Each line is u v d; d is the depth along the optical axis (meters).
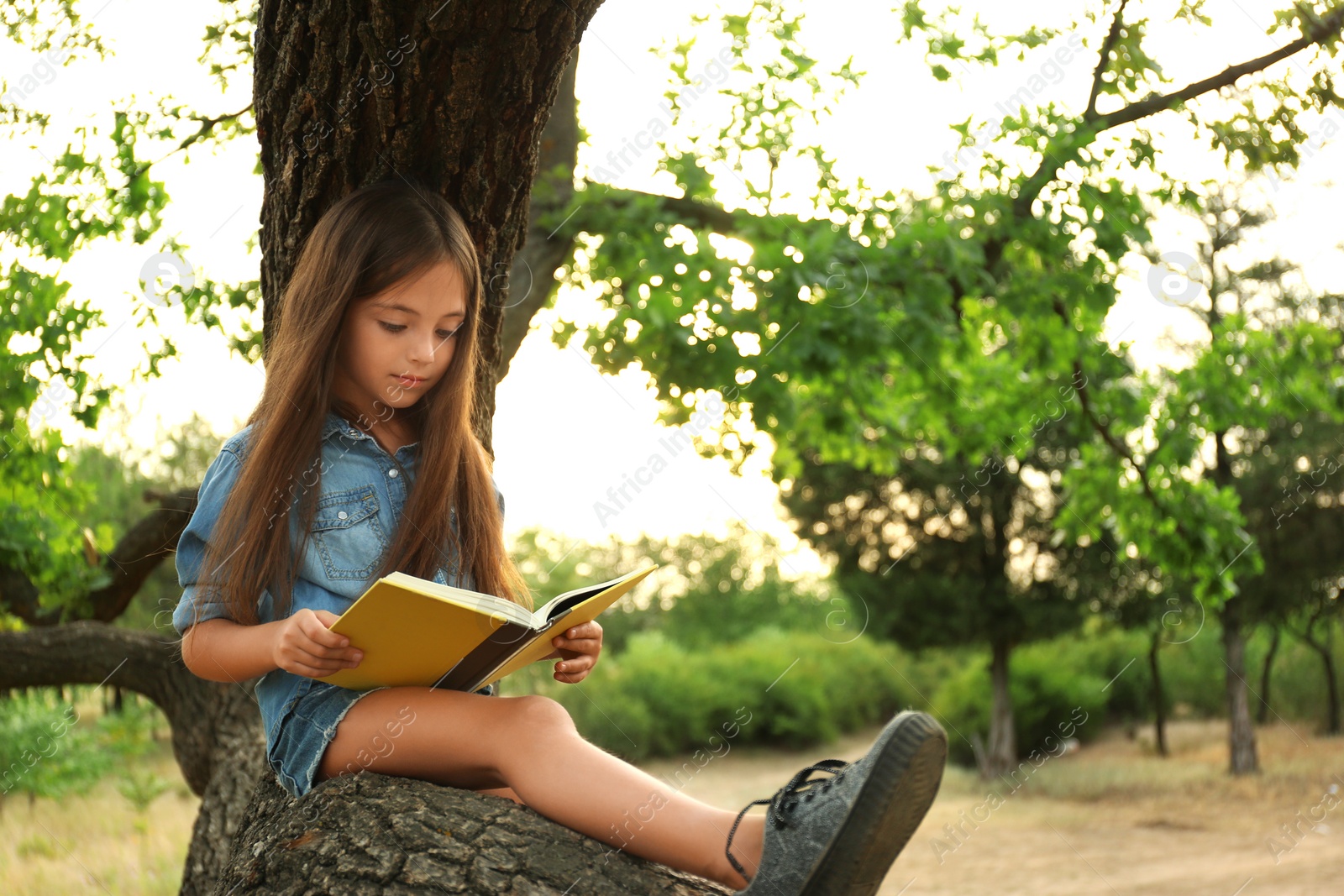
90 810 8.88
